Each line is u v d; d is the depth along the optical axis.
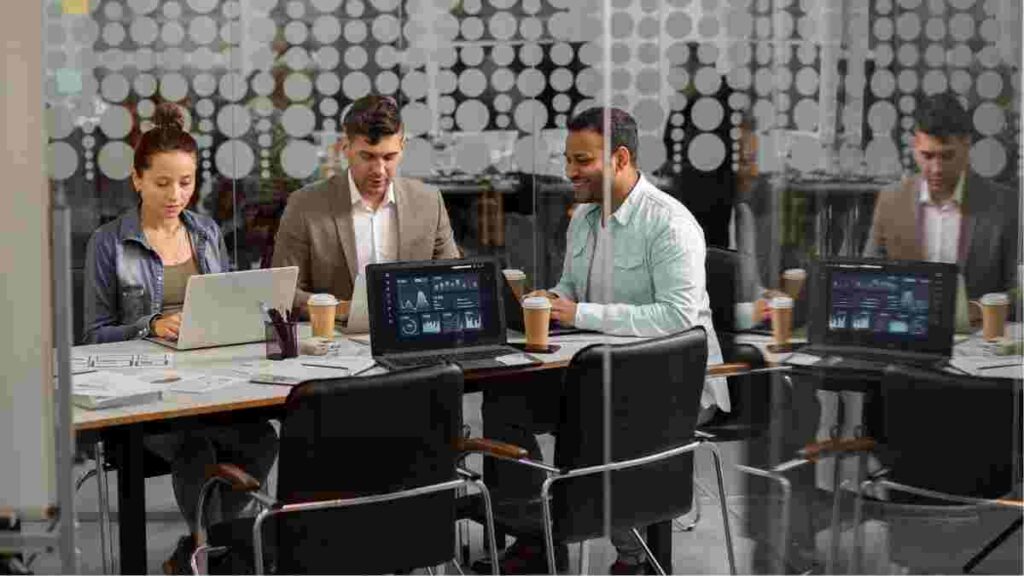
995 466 3.23
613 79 3.40
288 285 3.48
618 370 2.97
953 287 3.21
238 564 2.85
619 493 3.04
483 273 3.55
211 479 2.79
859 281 3.25
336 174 4.24
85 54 4.08
